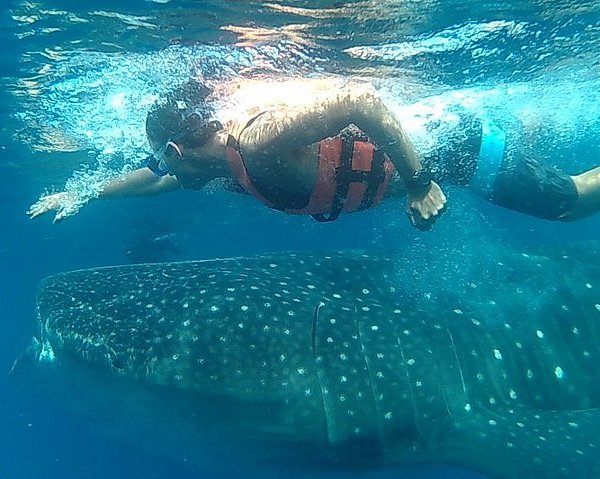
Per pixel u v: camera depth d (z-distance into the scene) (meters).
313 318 1.82
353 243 11.29
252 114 1.34
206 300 1.84
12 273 11.41
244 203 7.02
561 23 2.89
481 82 3.52
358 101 1.27
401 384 1.75
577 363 1.93
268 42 2.68
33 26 2.57
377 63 3.05
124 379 1.82
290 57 2.84
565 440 1.65
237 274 1.97
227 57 2.77
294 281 1.97
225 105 1.41
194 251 11.02
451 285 2.02
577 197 1.92
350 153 1.41
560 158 5.92
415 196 1.40
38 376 2.21
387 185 1.49
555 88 3.89
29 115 3.76
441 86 3.45
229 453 1.96
